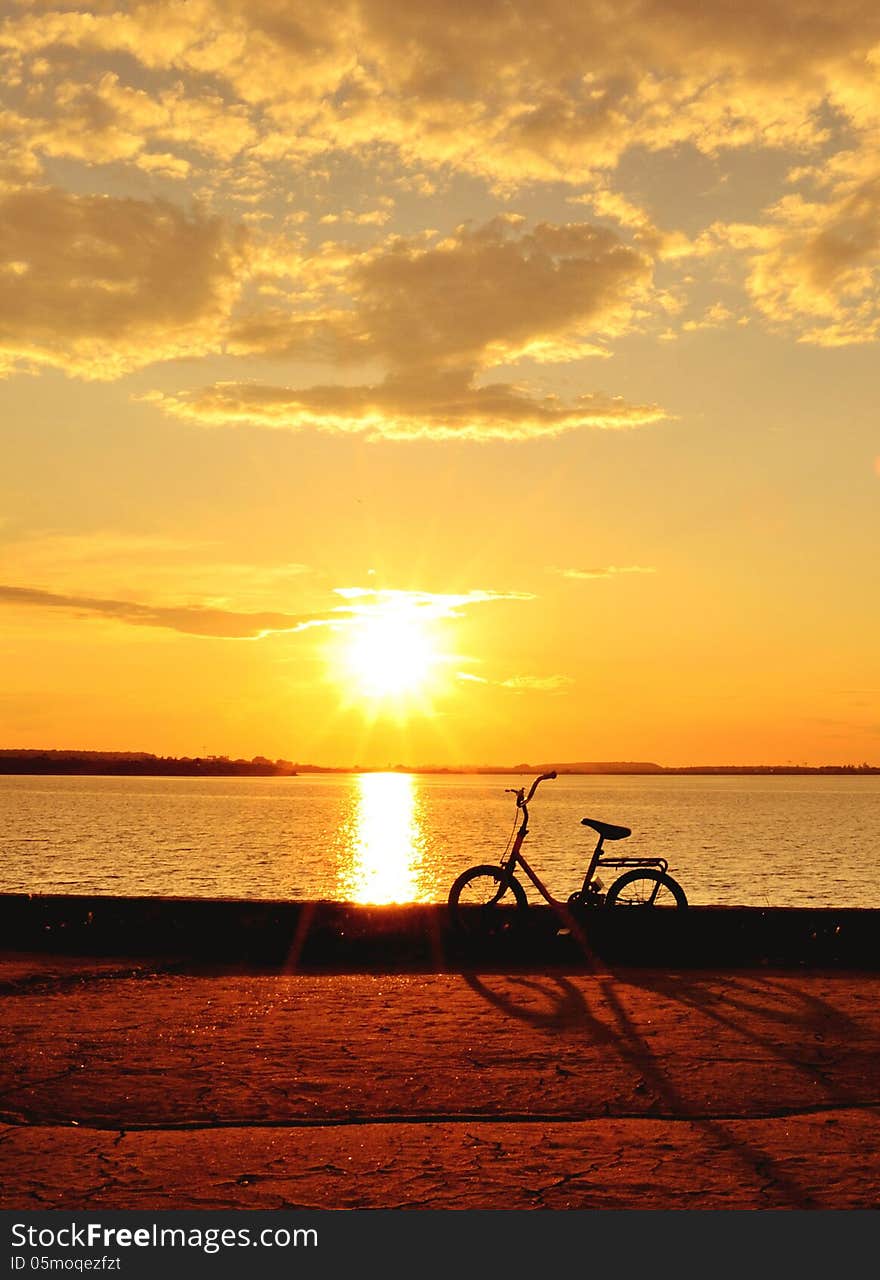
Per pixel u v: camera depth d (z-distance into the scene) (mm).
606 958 11672
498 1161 5484
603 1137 5836
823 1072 7113
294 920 11953
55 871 54375
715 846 75125
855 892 45625
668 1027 8391
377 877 55312
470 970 11062
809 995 9719
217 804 177250
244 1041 7891
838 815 137500
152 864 59281
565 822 120125
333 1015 8805
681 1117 6184
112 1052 7574
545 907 11859
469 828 107750
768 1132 5922
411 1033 8164
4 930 12406
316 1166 5414
